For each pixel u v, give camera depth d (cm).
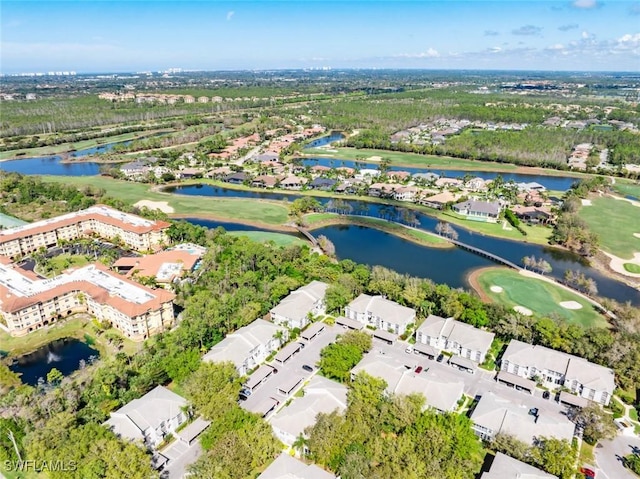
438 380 12031
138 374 12762
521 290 18175
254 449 9750
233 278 17800
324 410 11106
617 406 11969
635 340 13475
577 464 10131
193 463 9738
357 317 15988
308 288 16775
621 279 19738
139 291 16225
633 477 9906
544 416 10981
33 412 10888
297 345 14425
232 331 15412
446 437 9838
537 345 13875
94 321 16250
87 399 11712
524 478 9125
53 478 9231
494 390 12662
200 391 11300
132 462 9181
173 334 14125
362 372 11819
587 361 12950
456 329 14438
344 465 9244
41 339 15288
